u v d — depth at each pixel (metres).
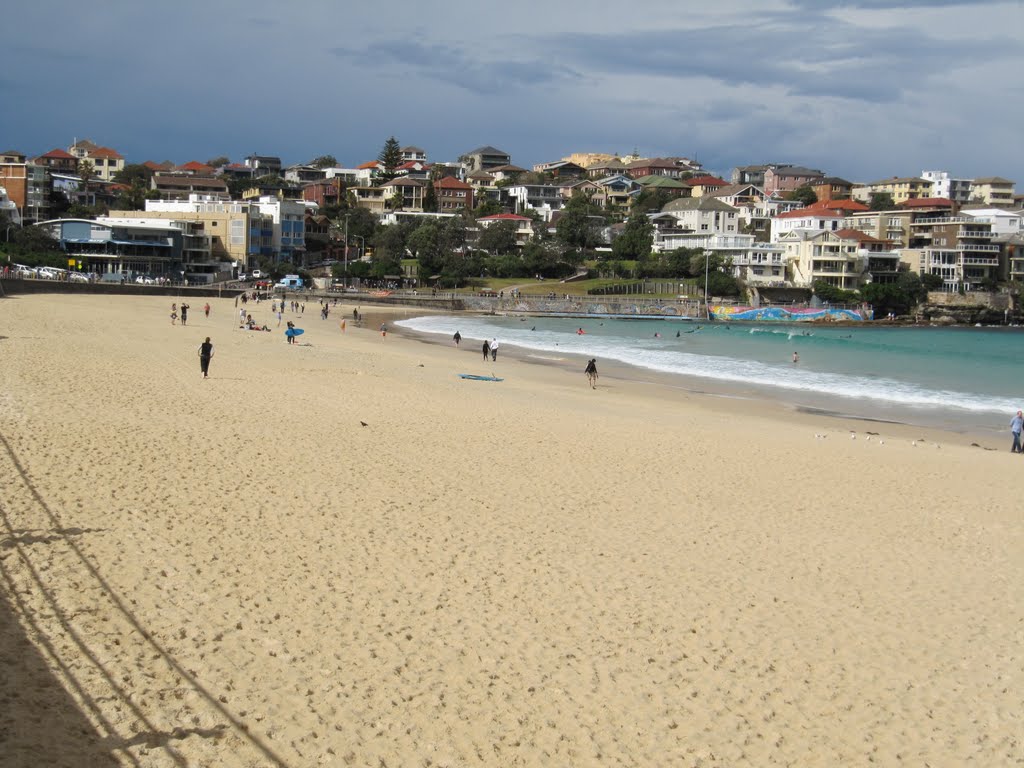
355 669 13.12
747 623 15.78
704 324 134.38
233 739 11.11
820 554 19.73
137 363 42.34
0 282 95.00
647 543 19.73
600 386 51.50
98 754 10.44
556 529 20.27
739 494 24.50
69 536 17.12
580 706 12.66
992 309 153.50
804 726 12.59
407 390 40.84
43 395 30.81
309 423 30.31
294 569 16.61
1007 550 20.69
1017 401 51.09
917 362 76.25
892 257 156.38
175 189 186.50
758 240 179.88
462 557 17.98
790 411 44.75
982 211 172.50
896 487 26.30
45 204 151.62
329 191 197.00
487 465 26.00
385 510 20.69
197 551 17.05
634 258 168.12
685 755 11.67
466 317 125.31
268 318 89.50
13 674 11.91
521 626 15.01
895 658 14.80
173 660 12.84
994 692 13.86
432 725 11.88
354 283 151.75
